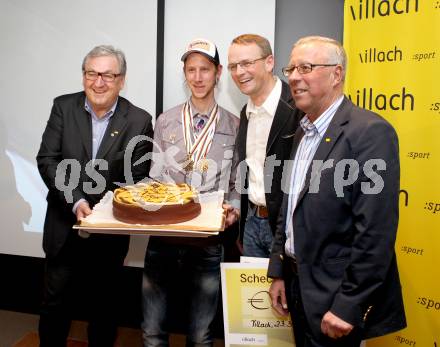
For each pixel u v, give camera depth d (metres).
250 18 2.53
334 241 1.49
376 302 1.50
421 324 2.13
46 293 2.27
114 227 1.63
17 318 3.01
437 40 1.99
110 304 2.39
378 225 1.37
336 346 1.51
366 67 2.19
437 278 2.08
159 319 2.18
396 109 2.12
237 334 1.91
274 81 2.10
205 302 2.15
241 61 2.00
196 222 1.70
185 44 2.62
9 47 2.78
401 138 2.12
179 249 2.14
